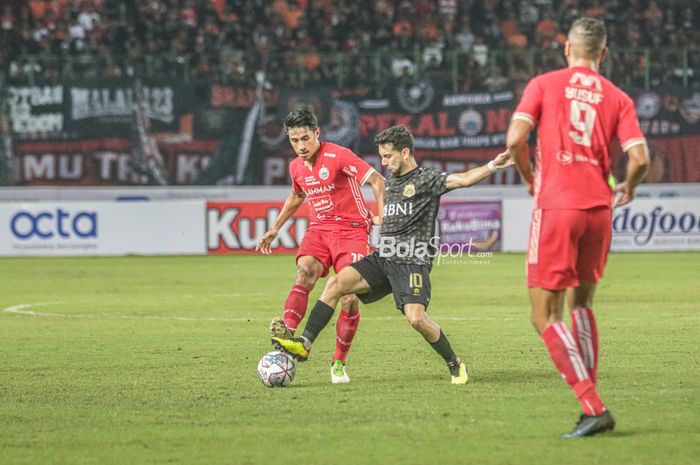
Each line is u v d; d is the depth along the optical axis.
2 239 71.81
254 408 20.55
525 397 21.48
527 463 15.80
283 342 22.70
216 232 72.94
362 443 17.28
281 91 78.88
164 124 77.62
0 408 20.73
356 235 25.48
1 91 76.62
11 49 87.56
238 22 91.50
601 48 18.02
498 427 18.38
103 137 77.25
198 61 80.62
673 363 26.31
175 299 46.06
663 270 59.06
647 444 16.88
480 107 79.38
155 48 88.81
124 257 71.38
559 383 23.33
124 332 34.41
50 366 26.75
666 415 19.25
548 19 93.12
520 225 72.88
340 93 79.12
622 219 72.62
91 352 29.50
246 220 72.88
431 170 22.92
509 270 60.91
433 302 43.88
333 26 92.38
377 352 29.08
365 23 92.88
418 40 90.94
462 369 23.34
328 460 16.17
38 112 76.88
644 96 79.81
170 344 31.23
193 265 64.94
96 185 77.44
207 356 28.56
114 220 72.56
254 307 42.69
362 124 79.19
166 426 18.88
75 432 18.45
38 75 79.50
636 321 36.31
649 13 91.31
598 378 23.84
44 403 21.28
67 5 90.81
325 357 28.23
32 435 18.23
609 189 17.75
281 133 79.06
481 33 91.94
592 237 17.70
